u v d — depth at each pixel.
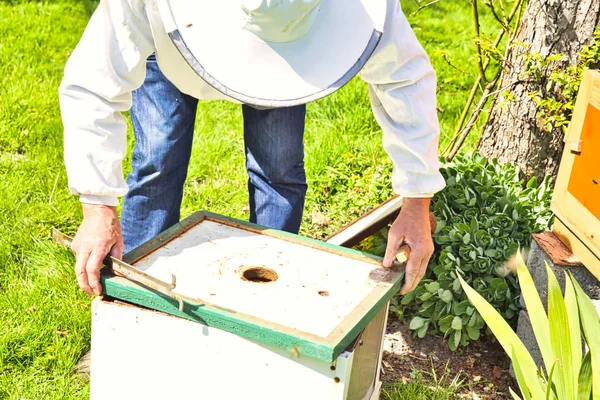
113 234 1.69
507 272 2.47
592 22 2.65
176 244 1.85
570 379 1.77
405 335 2.55
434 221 2.27
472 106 4.25
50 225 2.97
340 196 3.23
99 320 1.69
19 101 3.95
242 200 3.29
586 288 2.21
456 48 5.16
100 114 1.69
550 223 2.57
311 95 1.48
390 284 1.76
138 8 1.62
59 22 5.37
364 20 1.53
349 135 3.77
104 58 1.66
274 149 2.28
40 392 2.14
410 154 1.83
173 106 2.20
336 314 1.60
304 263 1.82
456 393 2.30
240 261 1.79
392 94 1.78
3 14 5.33
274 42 1.49
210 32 1.50
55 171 3.37
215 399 1.65
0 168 3.33
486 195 2.61
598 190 2.04
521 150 2.84
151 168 2.26
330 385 1.53
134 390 1.73
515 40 2.88
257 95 1.48
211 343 1.60
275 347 1.54
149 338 1.66
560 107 2.64
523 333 2.36
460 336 2.43
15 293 2.52
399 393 2.21
